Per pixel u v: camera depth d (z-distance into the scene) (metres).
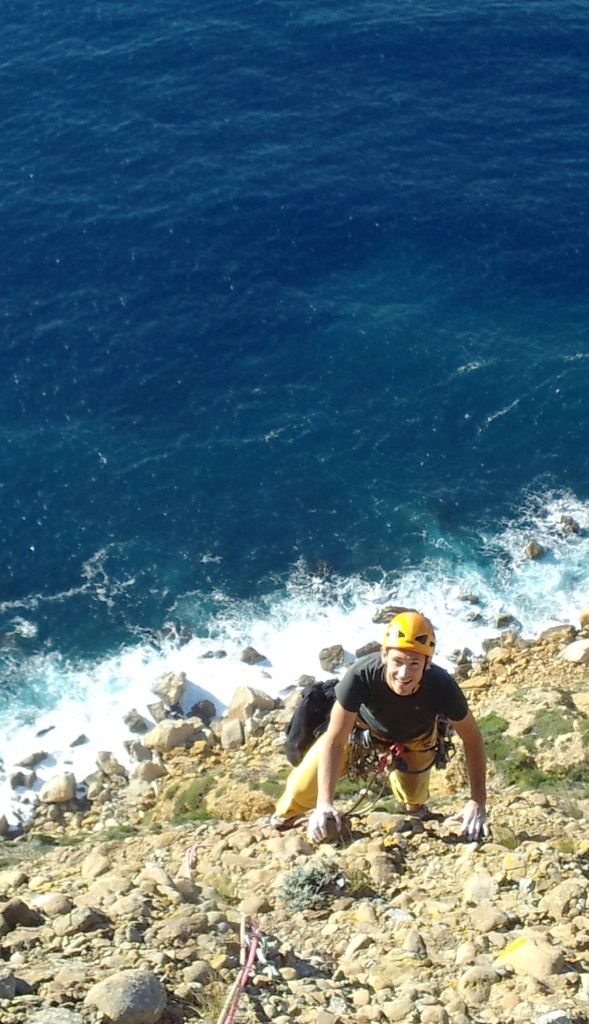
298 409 31.30
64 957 6.13
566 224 37.62
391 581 27.16
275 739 21.86
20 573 26.97
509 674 23.72
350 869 8.12
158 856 10.63
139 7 47.12
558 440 30.75
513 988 6.09
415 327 33.94
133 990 5.32
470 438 30.81
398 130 41.31
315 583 27.09
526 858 8.12
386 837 8.83
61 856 12.85
